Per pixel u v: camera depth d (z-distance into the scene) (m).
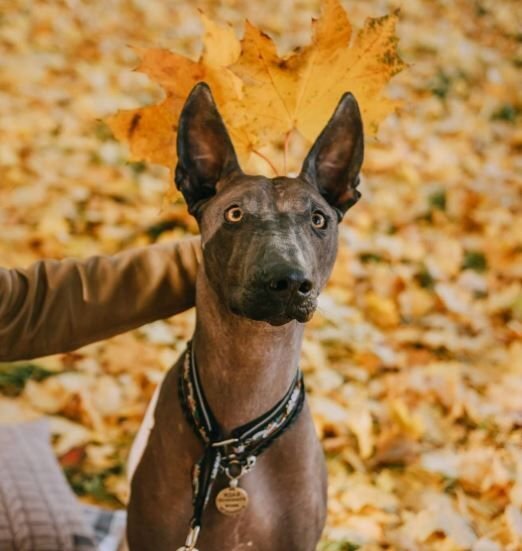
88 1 7.42
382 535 3.28
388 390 4.09
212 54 2.35
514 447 3.81
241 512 2.26
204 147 2.22
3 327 2.27
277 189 2.07
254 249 1.94
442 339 4.44
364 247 5.04
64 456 3.53
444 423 3.90
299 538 2.36
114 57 6.76
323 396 3.97
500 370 4.30
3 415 3.65
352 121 2.22
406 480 3.56
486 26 8.05
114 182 5.29
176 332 4.28
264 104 2.35
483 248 5.21
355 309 4.60
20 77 6.19
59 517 2.53
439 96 6.80
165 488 2.30
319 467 2.38
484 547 3.23
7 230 4.77
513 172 6.06
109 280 2.36
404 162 5.92
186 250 2.42
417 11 8.05
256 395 2.18
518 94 7.01
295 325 2.15
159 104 2.36
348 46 2.29
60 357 4.00
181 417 2.26
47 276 2.34
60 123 5.79
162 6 7.60
